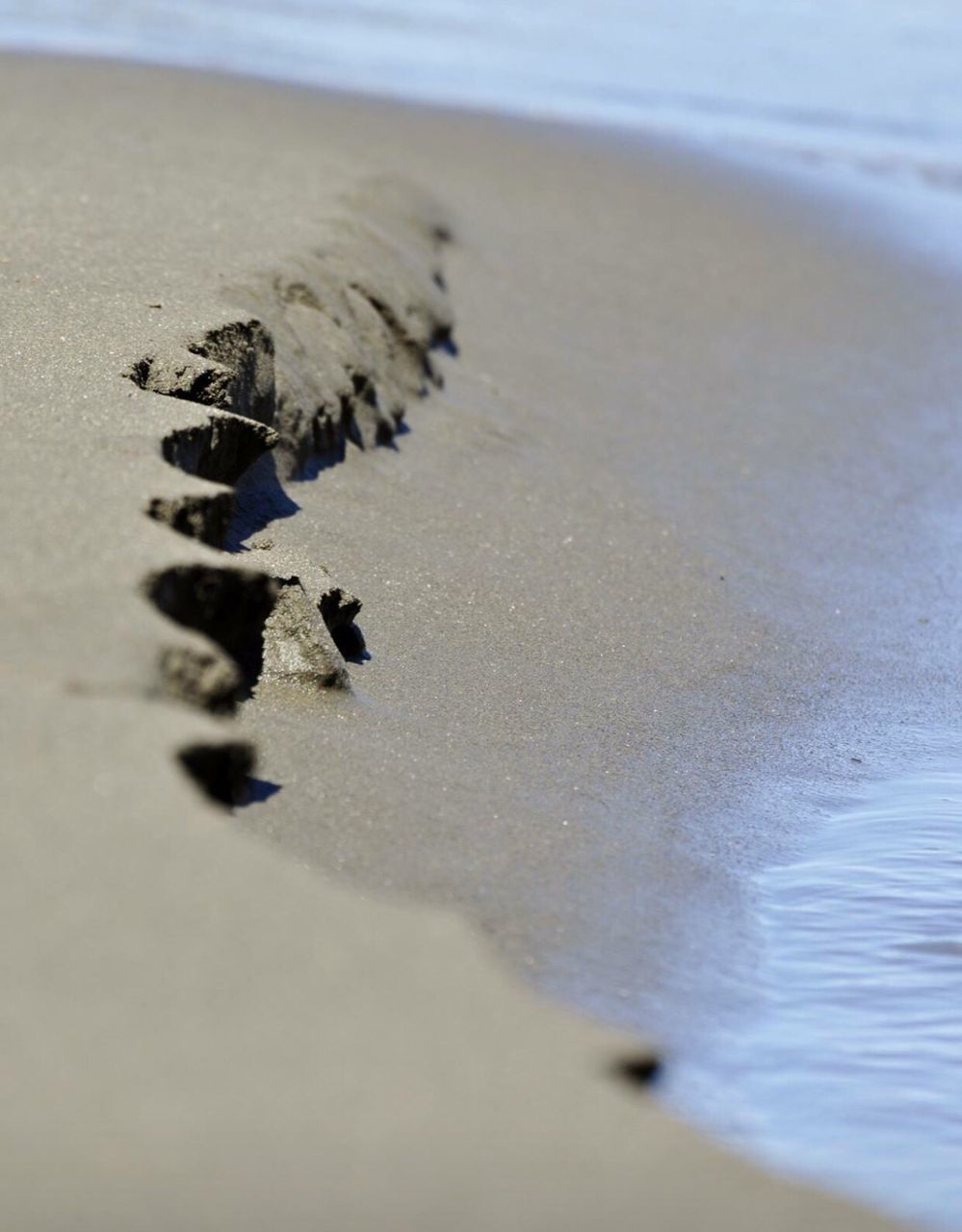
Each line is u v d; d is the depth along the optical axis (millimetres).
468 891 9508
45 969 6652
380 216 23734
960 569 18359
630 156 37219
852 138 43844
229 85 36750
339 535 14688
